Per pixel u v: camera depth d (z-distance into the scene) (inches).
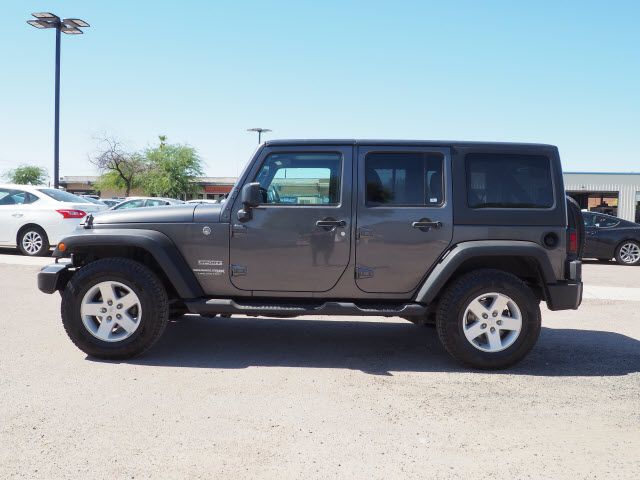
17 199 518.0
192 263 207.2
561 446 137.0
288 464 125.0
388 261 203.2
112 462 124.3
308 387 177.9
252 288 207.8
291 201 206.2
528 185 205.6
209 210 207.3
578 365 208.8
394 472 122.3
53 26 838.5
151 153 2037.4
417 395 172.4
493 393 175.6
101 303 202.1
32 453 128.0
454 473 122.3
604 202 1668.3
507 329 199.3
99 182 2098.9
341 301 208.5
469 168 205.3
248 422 148.2
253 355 215.8
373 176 205.0
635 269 558.3
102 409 155.4
